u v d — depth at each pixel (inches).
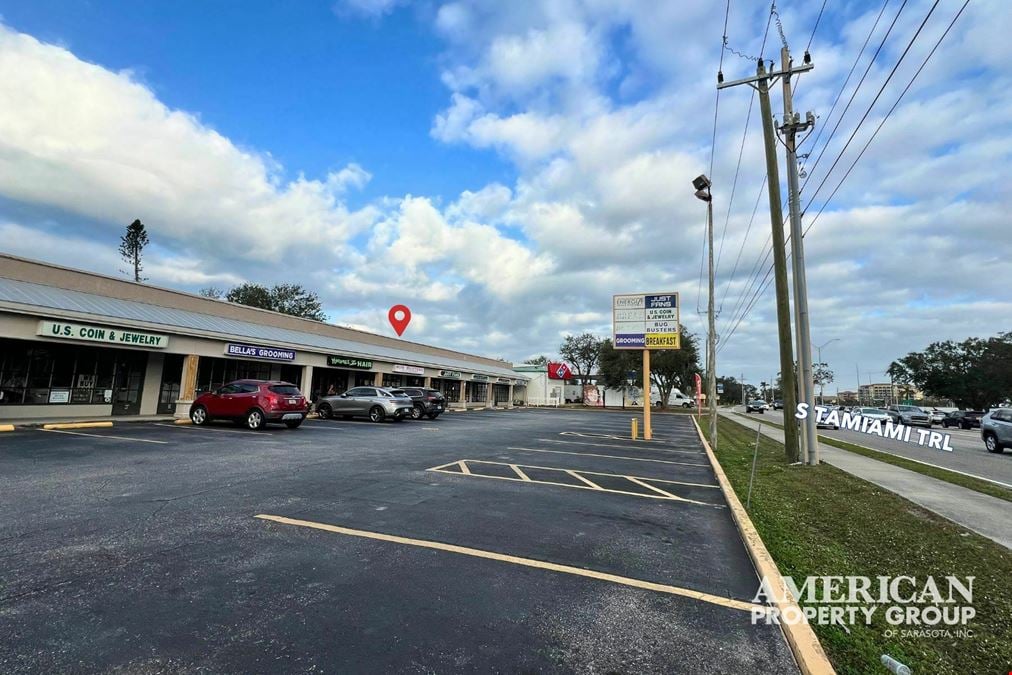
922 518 281.3
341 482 342.0
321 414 970.1
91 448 450.6
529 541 226.8
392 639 136.6
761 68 581.9
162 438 538.3
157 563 185.5
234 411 674.8
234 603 155.2
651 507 305.0
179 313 845.2
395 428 806.5
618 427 1082.7
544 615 154.6
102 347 734.5
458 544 219.0
